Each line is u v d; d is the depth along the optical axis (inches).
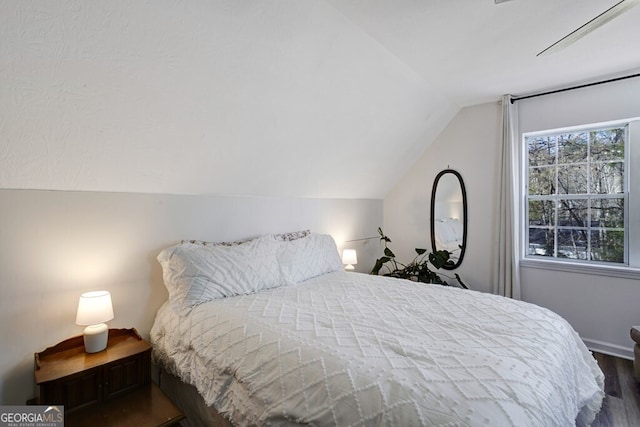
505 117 125.3
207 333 65.0
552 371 48.0
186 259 79.0
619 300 109.1
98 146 66.6
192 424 66.9
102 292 70.3
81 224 72.3
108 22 51.8
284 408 46.0
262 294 83.4
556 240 124.6
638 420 75.1
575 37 66.0
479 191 137.0
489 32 78.5
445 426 35.4
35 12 46.3
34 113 55.7
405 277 149.9
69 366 61.6
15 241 64.0
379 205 168.9
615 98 107.2
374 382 42.5
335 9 69.3
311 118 96.0
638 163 106.9
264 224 113.0
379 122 116.7
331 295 83.4
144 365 68.7
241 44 66.7
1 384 62.6
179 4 55.2
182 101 69.3
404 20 73.5
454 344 53.2
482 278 136.9
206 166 87.7
